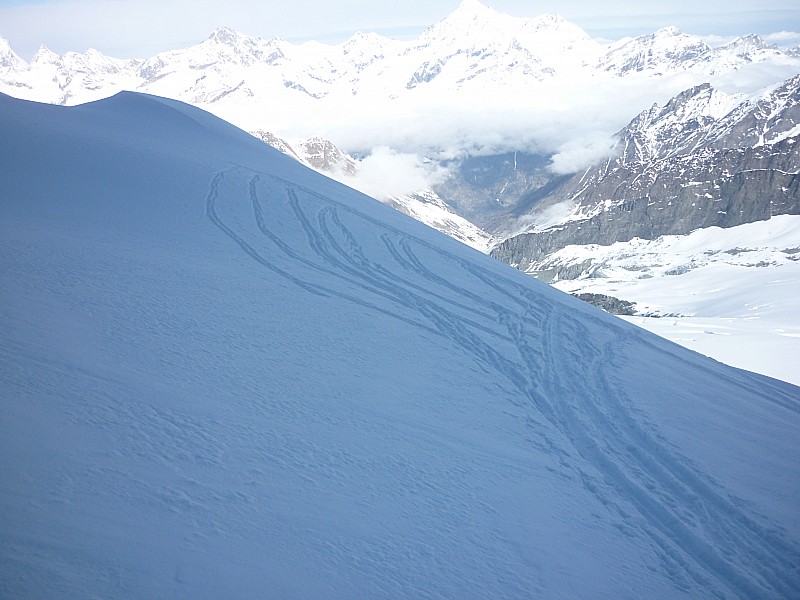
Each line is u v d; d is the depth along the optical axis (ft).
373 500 30.86
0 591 18.25
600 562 30.99
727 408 57.98
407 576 25.79
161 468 27.66
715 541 34.47
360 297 71.67
